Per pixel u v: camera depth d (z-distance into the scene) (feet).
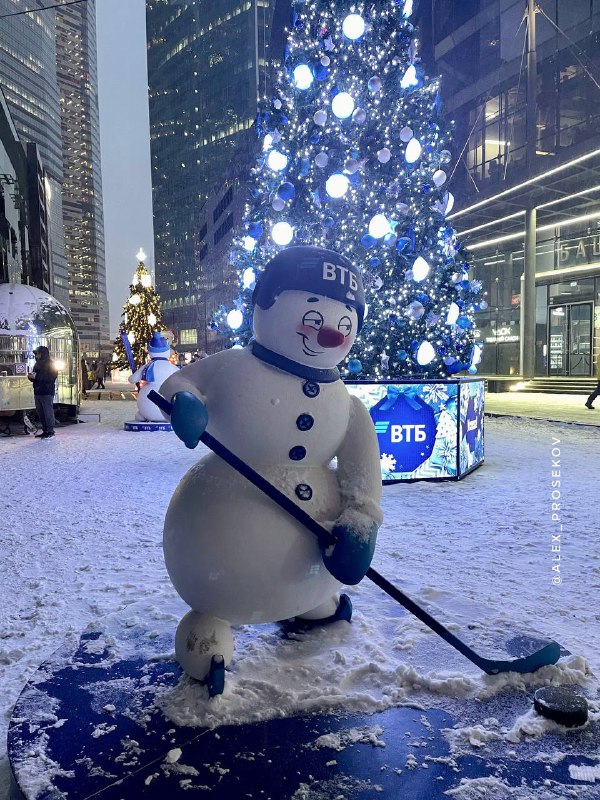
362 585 11.57
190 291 395.55
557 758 6.18
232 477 7.34
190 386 7.45
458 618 9.71
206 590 7.20
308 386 7.47
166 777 5.88
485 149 92.73
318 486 7.55
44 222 162.09
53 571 13.32
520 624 9.39
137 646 8.89
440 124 24.54
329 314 7.43
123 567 13.53
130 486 22.89
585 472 25.08
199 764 6.07
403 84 22.44
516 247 94.99
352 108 18.61
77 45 653.71
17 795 6.09
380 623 9.55
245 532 7.02
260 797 5.58
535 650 8.35
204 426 6.96
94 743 6.44
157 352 44.62
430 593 10.93
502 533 16.08
